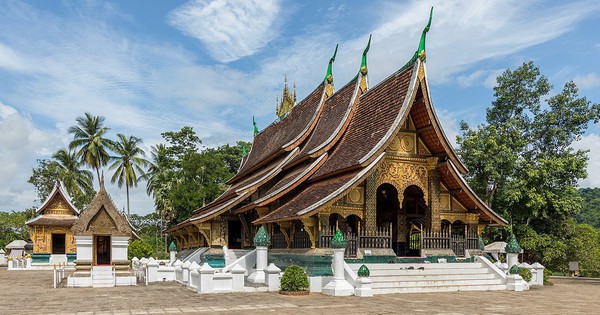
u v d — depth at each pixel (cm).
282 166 2414
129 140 5731
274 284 1658
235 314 1120
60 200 4516
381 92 2103
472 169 3603
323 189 1914
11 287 1964
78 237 2014
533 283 2042
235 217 2520
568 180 3503
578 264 3362
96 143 5538
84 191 6038
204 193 4794
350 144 2084
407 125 1986
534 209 3384
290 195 2233
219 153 5884
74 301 1414
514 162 3441
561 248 3359
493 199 3588
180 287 1891
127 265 2075
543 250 3419
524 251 3509
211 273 1617
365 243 1828
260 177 2612
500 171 3531
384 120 1947
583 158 3491
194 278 1759
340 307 1238
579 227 3669
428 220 1952
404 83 1952
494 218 2023
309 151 2159
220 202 2969
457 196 2028
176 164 5966
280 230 2059
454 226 2233
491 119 3903
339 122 2261
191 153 5644
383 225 2423
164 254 4294
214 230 2467
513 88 3800
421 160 1984
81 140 5562
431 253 1908
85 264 2003
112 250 2062
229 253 2395
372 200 1869
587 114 3562
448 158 1947
